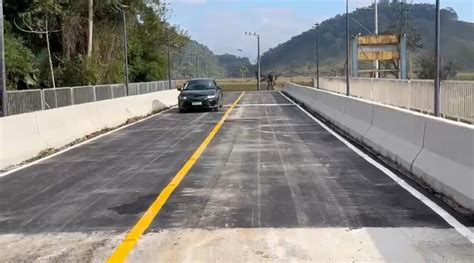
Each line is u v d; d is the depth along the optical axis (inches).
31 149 520.1
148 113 1080.8
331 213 286.5
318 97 1047.6
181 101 1102.4
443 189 324.5
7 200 336.8
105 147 580.1
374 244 234.5
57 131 600.4
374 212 287.6
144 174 411.8
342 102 760.3
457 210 289.6
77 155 524.7
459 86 577.0
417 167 378.3
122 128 789.2
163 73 2402.8
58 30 1487.5
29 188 371.9
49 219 287.9
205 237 248.1
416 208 294.8
